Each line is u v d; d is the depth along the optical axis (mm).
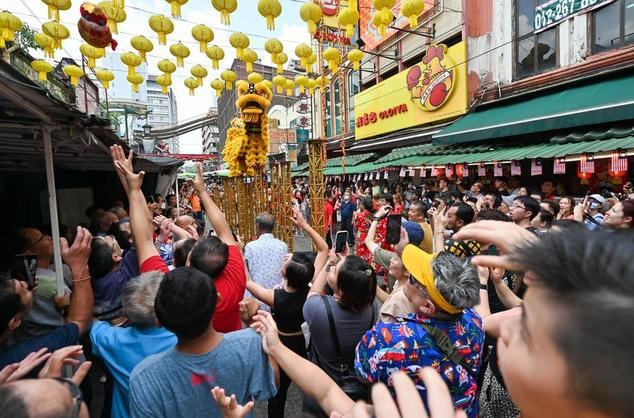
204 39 5105
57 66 9688
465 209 3941
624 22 7406
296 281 2846
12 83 1990
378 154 16312
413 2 4629
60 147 4281
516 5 9750
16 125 2707
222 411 1266
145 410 1478
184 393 1495
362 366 1687
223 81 6379
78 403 991
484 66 10727
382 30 4855
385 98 15164
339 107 21359
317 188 9977
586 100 7160
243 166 10898
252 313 2205
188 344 1540
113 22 4453
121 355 1812
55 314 2537
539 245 599
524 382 544
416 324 1616
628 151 5609
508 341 605
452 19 12086
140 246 2371
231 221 14930
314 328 2197
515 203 3754
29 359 1434
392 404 706
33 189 7836
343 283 2129
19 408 863
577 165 8070
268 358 1668
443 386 722
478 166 9023
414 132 13625
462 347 1591
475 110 10719
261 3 4367
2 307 1739
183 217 4551
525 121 7965
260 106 9500
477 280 1561
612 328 448
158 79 5707
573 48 8344
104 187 10664
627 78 7070
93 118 3098
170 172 13320
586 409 471
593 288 497
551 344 501
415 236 3461
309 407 1852
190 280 1521
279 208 10422
